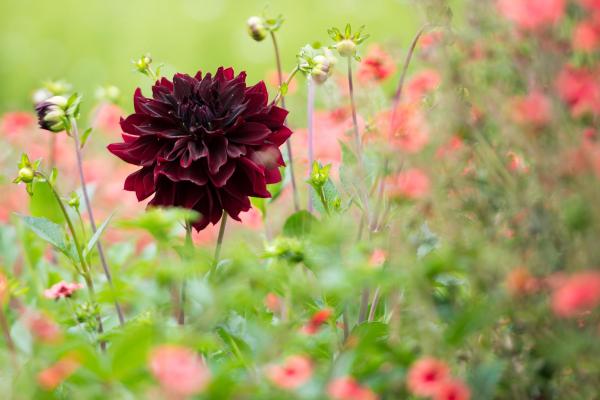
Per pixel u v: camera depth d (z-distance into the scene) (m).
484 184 1.15
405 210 1.17
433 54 1.17
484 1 1.14
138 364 1.08
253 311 1.22
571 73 1.11
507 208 1.14
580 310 1.10
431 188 1.14
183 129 1.23
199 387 1.02
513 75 1.14
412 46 1.27
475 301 1.15
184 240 1.27
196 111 1.22
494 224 1.14
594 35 1.07
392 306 1.24
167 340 1.09
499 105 1.13
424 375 1.07
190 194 1.22
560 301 1.04
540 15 1.08
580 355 1.08
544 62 1.09
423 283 1.13
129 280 1.34
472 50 1.15
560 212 1.10
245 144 1.22
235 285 1.14
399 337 1.18
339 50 1.30
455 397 1.06
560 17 1.10
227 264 1.24
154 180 1.21
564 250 1.11
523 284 1.10
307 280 1.24
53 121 1.30
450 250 1.13
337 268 1.11
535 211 1.11
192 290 1.14
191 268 1.13
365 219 1.30
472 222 1.16
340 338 1.25
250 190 1.23
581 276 1.05
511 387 1.13
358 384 1.11
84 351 1.08
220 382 1.06
